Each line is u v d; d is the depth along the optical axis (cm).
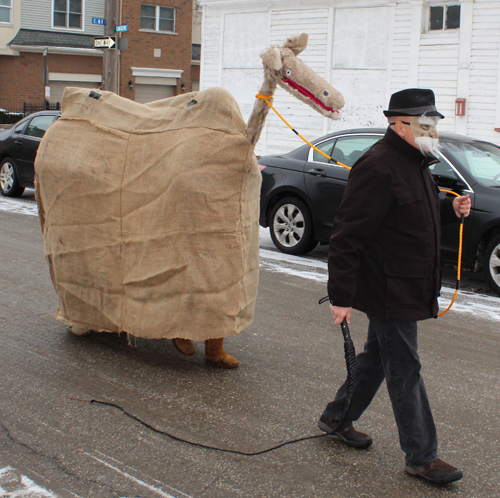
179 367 438
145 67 3052
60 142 452
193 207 391
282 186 811
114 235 427
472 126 1408
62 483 293
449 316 575
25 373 418
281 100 1677
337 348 485
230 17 1766
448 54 1417
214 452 324
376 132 755
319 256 820
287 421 362
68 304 465
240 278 408
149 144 416
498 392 413
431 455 300
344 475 306
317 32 1608
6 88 2945
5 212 1027
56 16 3073
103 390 396
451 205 316
